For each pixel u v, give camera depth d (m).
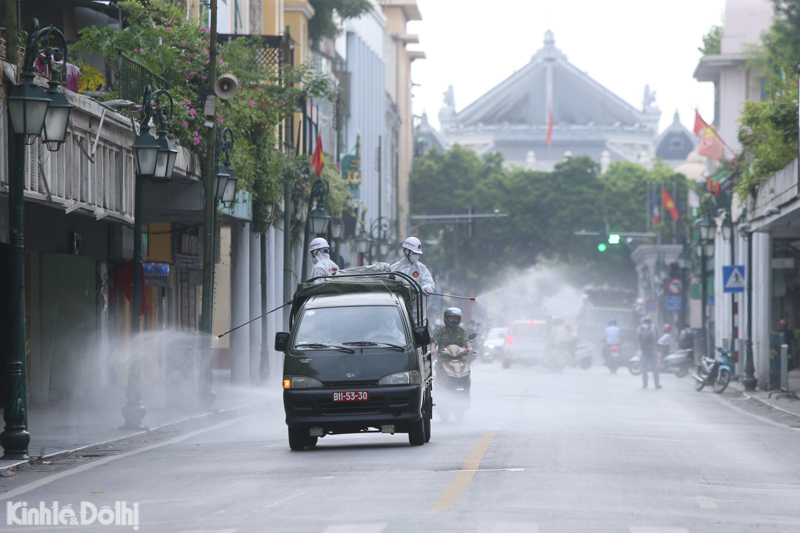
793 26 64.88
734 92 127.56
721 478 28.58
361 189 171.38
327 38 138.38
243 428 46.22
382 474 28.44
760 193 73.06
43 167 44.00
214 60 54.38
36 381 56.28
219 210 61.09
